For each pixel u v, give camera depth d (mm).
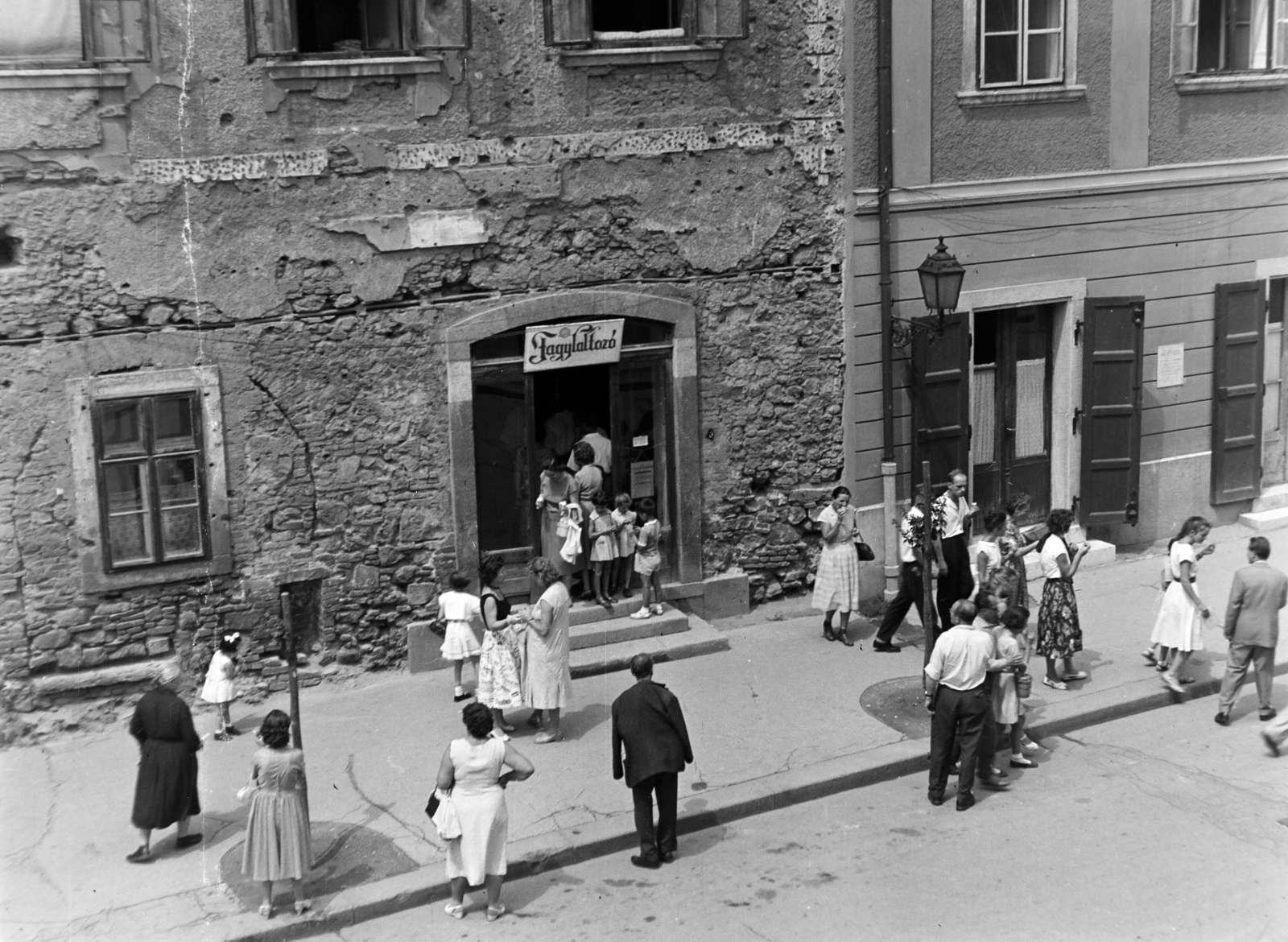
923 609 13914
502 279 13992
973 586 14391
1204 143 17906
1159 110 17438
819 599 14930
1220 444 18609
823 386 15688
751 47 14719
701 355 15078
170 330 12781
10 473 12391
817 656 14562
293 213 13070
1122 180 17234
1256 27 18156
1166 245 17781
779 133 14984
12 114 12039
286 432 13352
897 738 12602
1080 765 12398
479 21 13500
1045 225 16766
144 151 12469
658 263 14672
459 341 13852
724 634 14820
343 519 13695
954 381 16281
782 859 10789
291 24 12781
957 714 11438
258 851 9664
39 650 12672
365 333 13516
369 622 13961
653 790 10758
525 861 10633
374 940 9766
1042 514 17750
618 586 15078
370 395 13625
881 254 15547
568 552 14266
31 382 12359
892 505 15977
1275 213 18609
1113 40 16906
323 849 10789
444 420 13945
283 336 13203
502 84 13711
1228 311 18297
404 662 14172
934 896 10156
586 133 14125
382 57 13172
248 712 13258
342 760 12250
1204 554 13727
